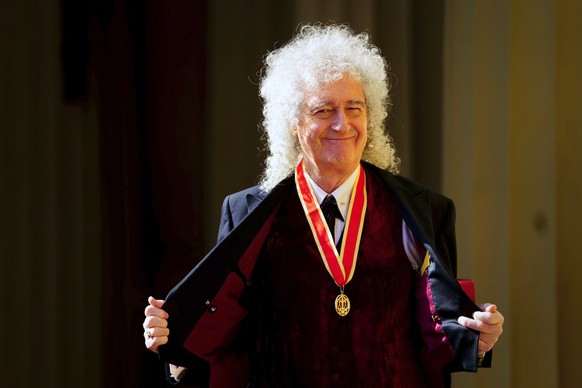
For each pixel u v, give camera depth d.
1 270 11.04
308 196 7.79
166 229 11.68
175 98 11.69
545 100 12.71
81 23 11.40
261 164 11.89
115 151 11.51
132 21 11.59
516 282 12.73
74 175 11.33
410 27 12.34
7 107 11.10
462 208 12.34
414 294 7.70
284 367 7.36
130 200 11.56
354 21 12.11
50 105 11.24
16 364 11.06
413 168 12.40
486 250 12.55
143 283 11.61
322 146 7.37
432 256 7.41
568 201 12.80
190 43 11.73
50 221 11.20
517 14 12.73
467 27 12.42
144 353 11.57
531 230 12.70
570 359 12.87
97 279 11.40
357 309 7.36
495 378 12.49
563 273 12.82
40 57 11.23
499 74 12.50
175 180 11.70
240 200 8.42
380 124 8.24
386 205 7.90
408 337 7.58
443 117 12.37
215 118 11.80
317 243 7.57
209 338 7.74
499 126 12.52
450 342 7.27
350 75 7.43
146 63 11.63
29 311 11.12
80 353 11.31
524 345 12.69
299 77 7.50
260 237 7.71
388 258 7.59
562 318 12.81
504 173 12.52
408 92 12.30
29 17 11.20
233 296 7.77
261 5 11.88
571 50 12.82
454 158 12.37
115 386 11.46
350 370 7.23
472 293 7.82
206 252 11.80
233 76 11.84
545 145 12.70
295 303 7.41
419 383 7.54
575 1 12.82
